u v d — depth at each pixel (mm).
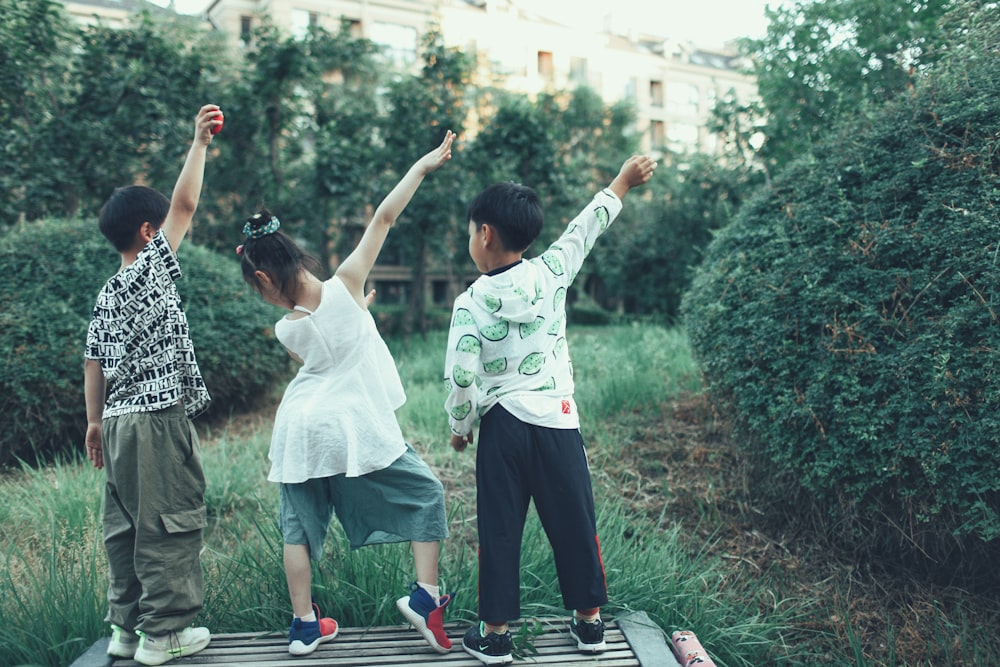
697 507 3986
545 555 3045
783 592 3275
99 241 5734
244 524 3803
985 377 2703
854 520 3344
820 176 3791
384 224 2404
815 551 3512
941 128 3334
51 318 5086
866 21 7734
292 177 12781
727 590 3250
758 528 3750
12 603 2652
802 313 3402
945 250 3000
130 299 2211
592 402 5637
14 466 4887
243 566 3090
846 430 3076
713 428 4871
